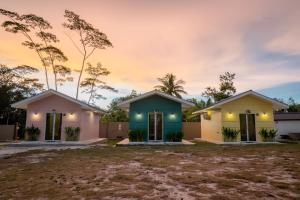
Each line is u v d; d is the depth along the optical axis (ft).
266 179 18.66
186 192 15.25
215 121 62.13
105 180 18.83
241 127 57.52
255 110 57.62
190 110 107.04
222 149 42.47
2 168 24.59
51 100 57.47
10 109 86.48
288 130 83.25
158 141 54.34
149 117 56.03
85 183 17.78
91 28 101.14
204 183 17.67
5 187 16.72
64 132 56.39
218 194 14.75
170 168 24.04
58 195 14.67
